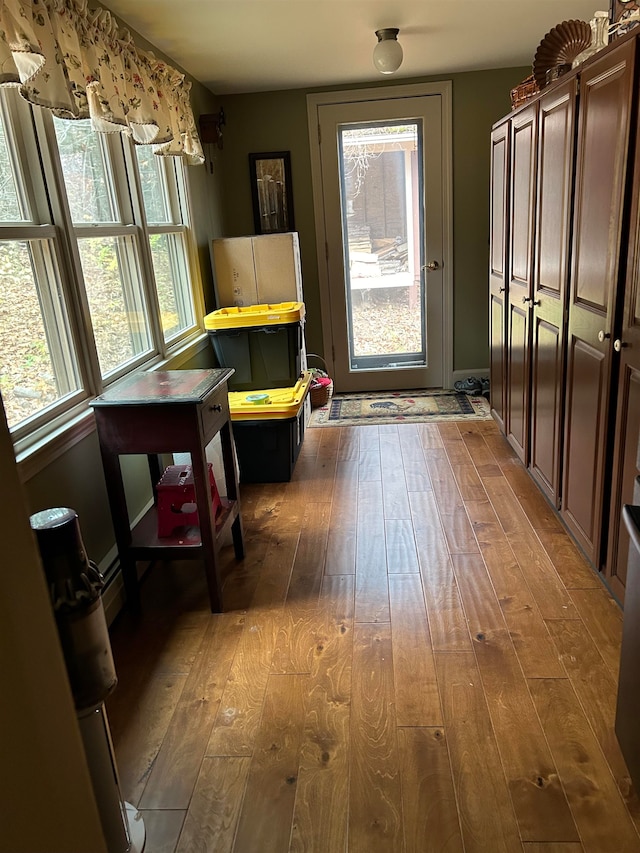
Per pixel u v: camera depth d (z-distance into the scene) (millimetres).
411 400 4609
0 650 628
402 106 4301
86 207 2385
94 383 2289
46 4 1766
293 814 1458
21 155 1987
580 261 2201
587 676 1828
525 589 2268
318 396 4484
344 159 4473
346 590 2344
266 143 4410
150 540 2270
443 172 4422
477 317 4703
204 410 2129
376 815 1438
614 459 1990
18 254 1918
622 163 1789
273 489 3289
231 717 1767
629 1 2104
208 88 4109
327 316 4734
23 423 1910
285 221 4539
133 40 2832
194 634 2148
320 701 1801
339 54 3500
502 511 2871
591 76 2029
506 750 1591
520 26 3207
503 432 3588
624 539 1971
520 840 1360
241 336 3480
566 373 2428
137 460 2633
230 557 2643
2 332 1836
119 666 2010
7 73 1542
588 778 1500
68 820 746
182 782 1562
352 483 3293
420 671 1891
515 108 3031
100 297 2459
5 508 639
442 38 3359
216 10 2646
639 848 1330
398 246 4625
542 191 2613
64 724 737
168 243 3291
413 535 2707
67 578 1116
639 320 1763
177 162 3441
